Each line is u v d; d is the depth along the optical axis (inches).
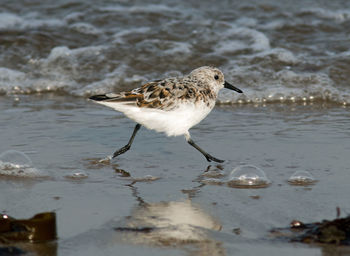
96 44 765.3
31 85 671.8
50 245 254.1
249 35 776.9
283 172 371.6
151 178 366.0
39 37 775.1
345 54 708.7
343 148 423.8
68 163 397.1
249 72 674.8
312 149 424.2
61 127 500.7
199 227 274.5
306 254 242.8
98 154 421.4
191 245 253.3
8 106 584.4
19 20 829.8
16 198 322.7
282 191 332.5
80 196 327.3
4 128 493.4
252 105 601.6
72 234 267.0
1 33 779.4
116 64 709.9
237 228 274.1
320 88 629.6
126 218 289.0
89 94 645.9
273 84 647.1
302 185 343.0
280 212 296.0
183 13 865.5
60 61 716.7
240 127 501.4
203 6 897.5
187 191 337.7
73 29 805.2
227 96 619.5
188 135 411.2
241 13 869.8
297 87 637.9
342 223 259.6
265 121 523.5
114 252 246.4
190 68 701.3
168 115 397.1
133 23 831.1
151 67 703.1
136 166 394.6
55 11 872.3
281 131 482.9
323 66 681.6
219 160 403.9
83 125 509.0
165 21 837.8
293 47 744.3
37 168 382.6
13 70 702.5
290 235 263.9
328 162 390.3
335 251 245.1
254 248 249.9
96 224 280.1
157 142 458.0
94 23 830.5
